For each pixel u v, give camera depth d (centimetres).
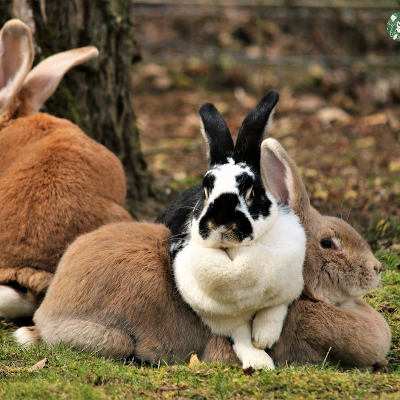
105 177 1203
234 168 933
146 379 902
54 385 874
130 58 1526
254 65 2636
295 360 985
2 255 1145
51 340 995
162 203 1588
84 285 983
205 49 2725
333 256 1002
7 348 1006
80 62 1335
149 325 975
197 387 887
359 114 2353
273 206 922
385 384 889
